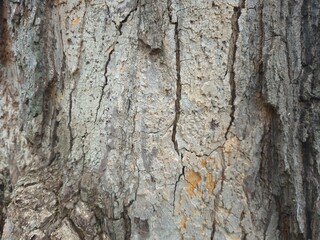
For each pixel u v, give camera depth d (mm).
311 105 357
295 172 355
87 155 396
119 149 385
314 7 362
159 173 376
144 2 382
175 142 376
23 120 440
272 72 359
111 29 396
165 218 373
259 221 366
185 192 373
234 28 371
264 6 366
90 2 406
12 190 438
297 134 358
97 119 395
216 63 372
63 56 419
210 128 372
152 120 380
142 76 383
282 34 361
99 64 398
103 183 385
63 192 392
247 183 367
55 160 424
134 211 376
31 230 381
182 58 376
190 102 375
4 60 466
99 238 370
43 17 426
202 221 369
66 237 366
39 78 426
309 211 354
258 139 367
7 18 448
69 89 413
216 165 370
